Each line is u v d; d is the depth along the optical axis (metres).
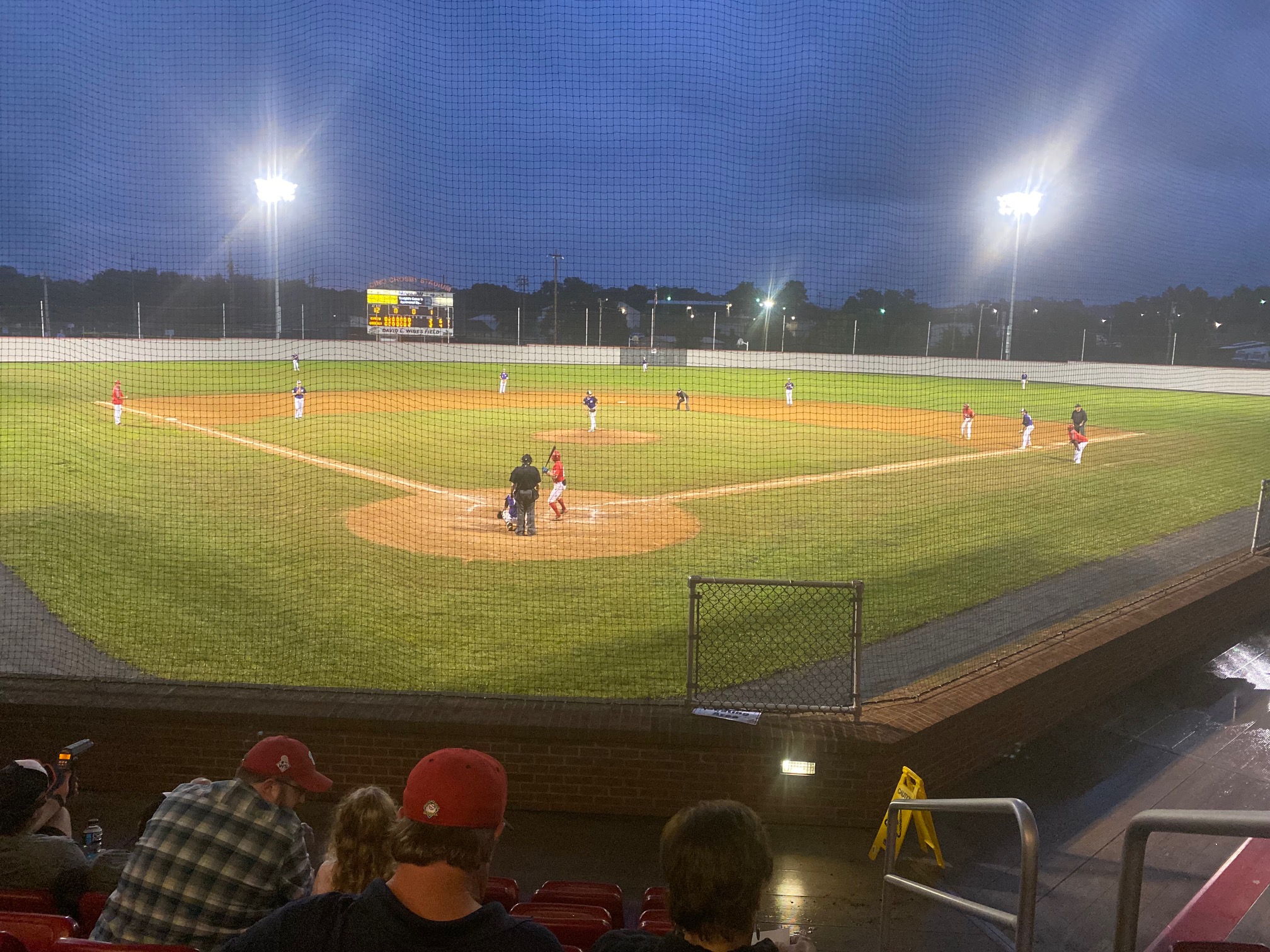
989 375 56.56
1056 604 11.37
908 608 11.09
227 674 8.61
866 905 5.51
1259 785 7.17
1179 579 11.18
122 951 2.84
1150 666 9.54
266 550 13.40
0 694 6.68
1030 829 3.19
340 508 16.55
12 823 4.20
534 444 26.28
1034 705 7.84
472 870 2.11
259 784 3.56
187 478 19.19
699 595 6.73
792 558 13.50
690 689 6.77
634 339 67.50
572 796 6.50
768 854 2.10
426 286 59.12
